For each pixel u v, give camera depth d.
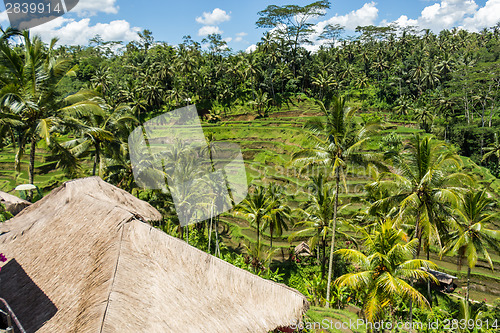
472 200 21.00
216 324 3.95
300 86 72.12
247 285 4.55
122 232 4.68
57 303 4.11
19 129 15.87
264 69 73.50
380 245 14.23
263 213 24.92
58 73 15.45
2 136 15.53
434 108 62.22
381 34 88.62
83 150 19.50
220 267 4.69
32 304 4.29
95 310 3.47
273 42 72.00
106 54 92.56
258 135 53.62
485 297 25.59
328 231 25.34
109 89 65.06
